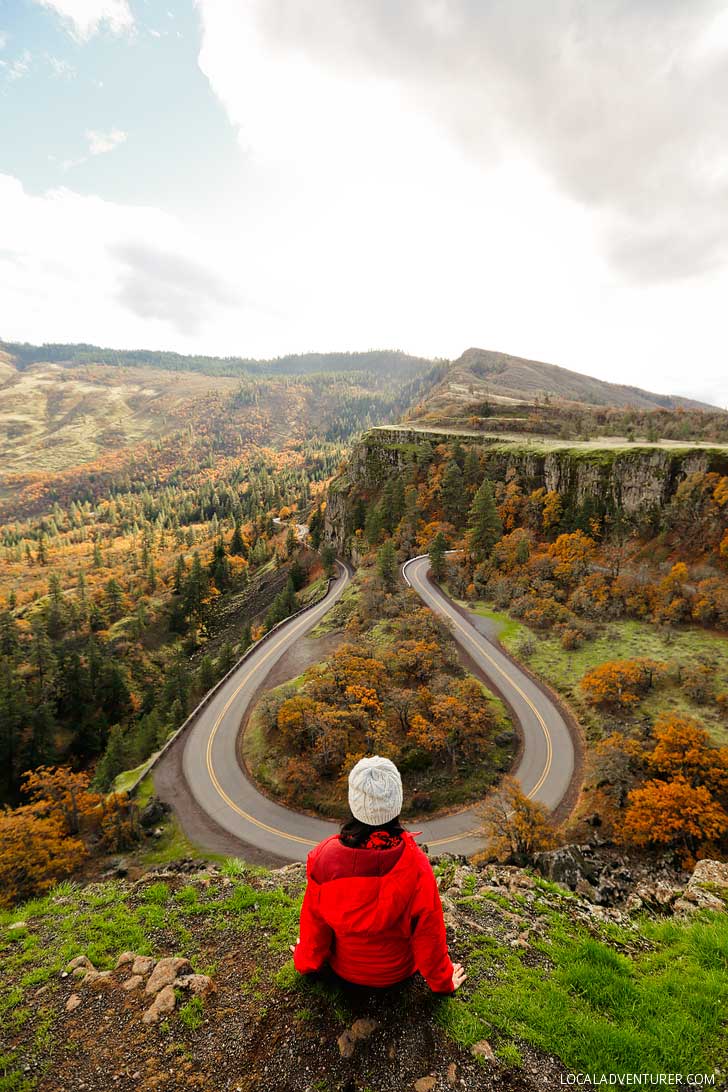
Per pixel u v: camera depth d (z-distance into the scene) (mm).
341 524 136625
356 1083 4012
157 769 46938
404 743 46281
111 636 116375
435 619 67750
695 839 32594
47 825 35531
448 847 36500
